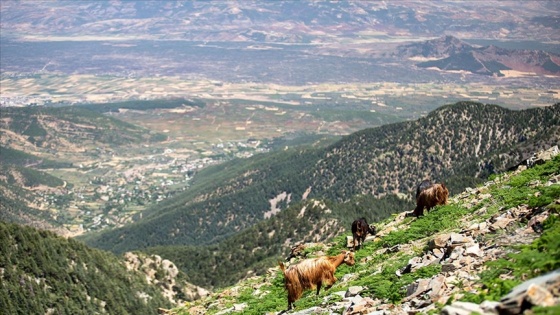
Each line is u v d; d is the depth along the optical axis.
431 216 30.98
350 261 22.64
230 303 34.03
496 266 16.22
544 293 11.30
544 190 24.36
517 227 20.33
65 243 126.88
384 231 33.66
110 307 113.62
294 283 21.92
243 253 142.38
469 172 154.38
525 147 147.62
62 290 111.38
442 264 19.66
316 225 135.38
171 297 130.50
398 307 17.03
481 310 12.00
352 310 18.98
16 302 102.69
